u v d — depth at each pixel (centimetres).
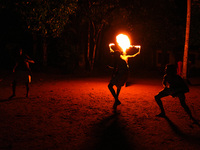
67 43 2297
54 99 849
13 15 1758
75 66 2256
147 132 507
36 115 634
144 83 1386
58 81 1437
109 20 2012
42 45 2173
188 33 1335
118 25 2208
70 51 2245
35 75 1752
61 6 1130
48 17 1138
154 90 1091
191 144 441
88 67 2264
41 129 521
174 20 2181
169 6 2058
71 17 2080
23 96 896
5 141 446
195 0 1444
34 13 1084
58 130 516
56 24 1165
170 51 2908
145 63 3003
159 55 2939
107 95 945
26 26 1306
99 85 1252
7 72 1877
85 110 696
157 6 2033
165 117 625
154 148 422
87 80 1507
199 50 2673
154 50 2911
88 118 613
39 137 471
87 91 1041
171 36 2197
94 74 1997
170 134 495
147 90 1090
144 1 1953
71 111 682
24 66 845
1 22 1936
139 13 1978
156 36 2192
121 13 1919
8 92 980
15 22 1931
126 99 866
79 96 916
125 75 711
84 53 2486
